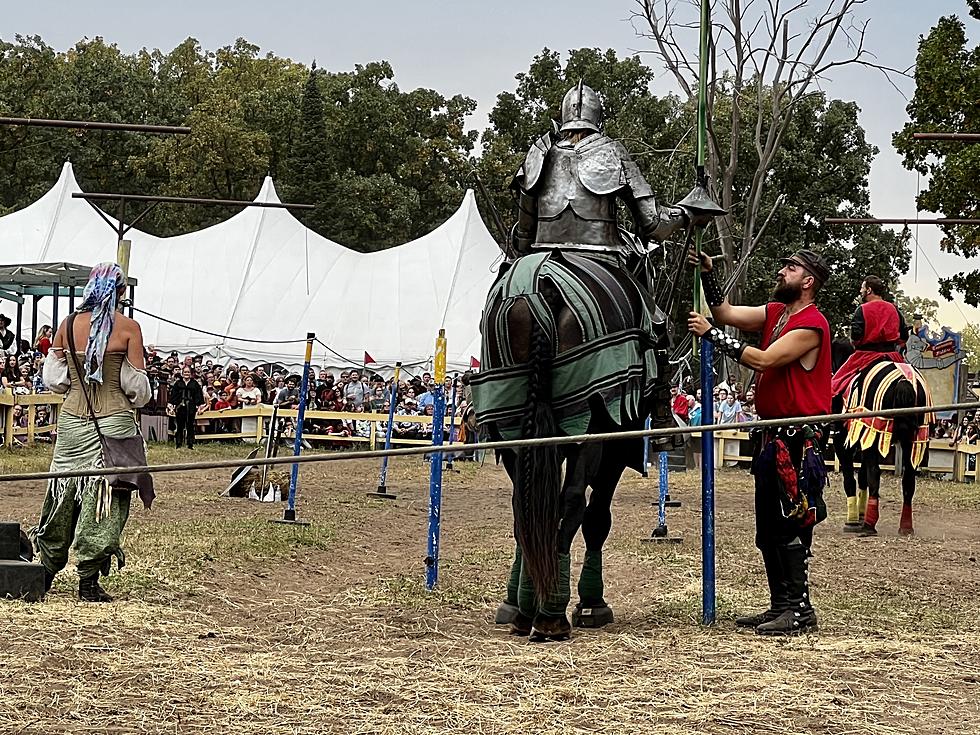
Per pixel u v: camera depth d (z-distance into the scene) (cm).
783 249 4312
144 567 915
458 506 1541
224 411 2577
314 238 3547
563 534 683
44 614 727
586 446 688
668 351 779
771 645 702
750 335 1775
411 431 2494
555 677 613
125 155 6738
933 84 3412
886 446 1239
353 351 3225
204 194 6353
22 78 6975
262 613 799
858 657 674
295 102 6894
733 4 3103
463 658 654
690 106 4056
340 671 618
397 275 3431
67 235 3569
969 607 861
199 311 3325
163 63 7906
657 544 1176
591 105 773
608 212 748
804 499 741
